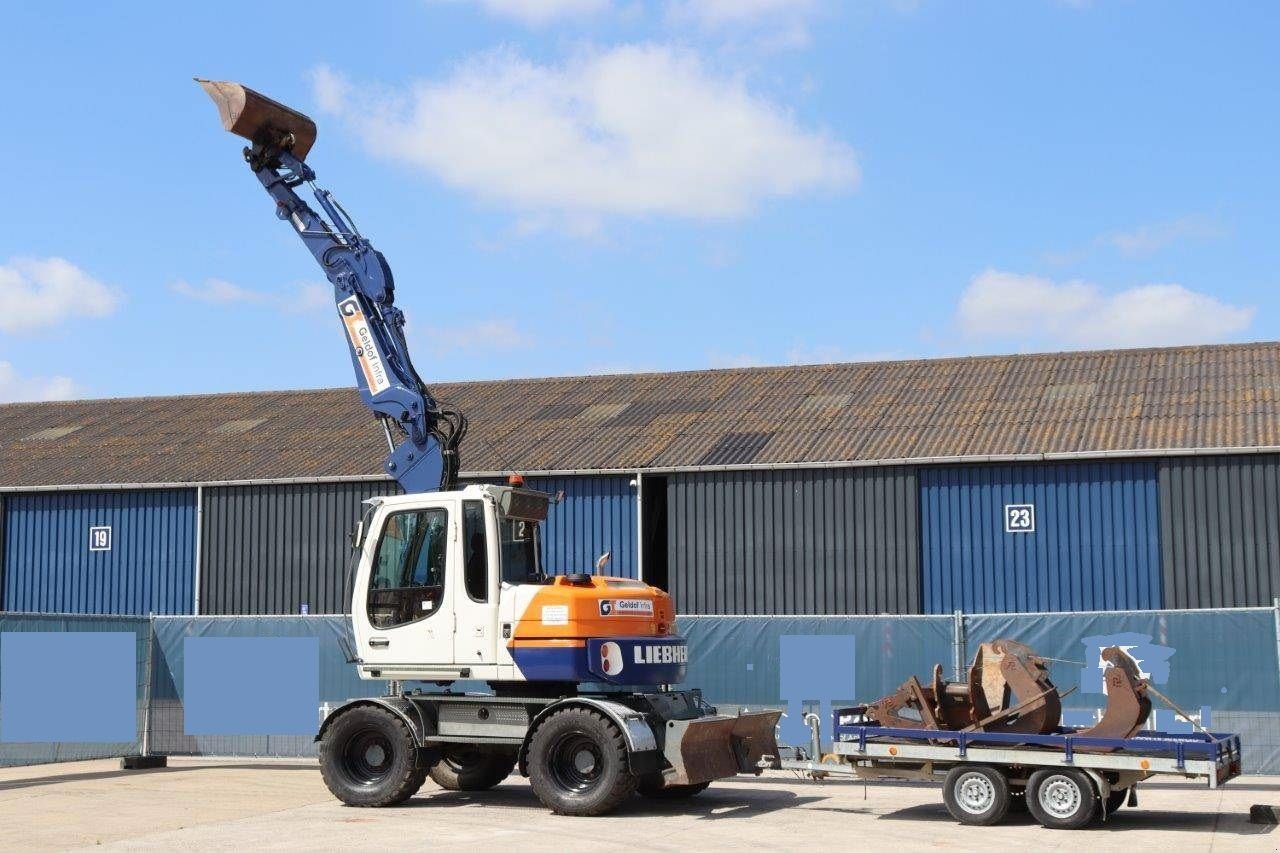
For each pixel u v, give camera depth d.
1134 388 27.31
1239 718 17.23
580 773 14.07
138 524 30.22
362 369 16.28
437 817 13.98
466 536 14.82
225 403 35.59
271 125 16.69
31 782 17.38
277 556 28.98
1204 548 24.03
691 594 26.64
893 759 13.88
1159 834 12.80
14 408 37.25
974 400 28.02
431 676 14.77
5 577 30.89
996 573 25.14
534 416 30.77
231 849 12.08
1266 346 28.80
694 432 28.41
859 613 25.66
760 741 14.91
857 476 26.05
